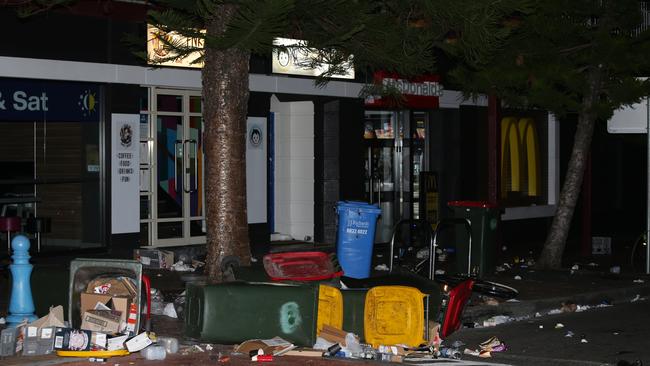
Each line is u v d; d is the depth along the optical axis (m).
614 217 30.52
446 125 24.30
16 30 16.28
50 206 17.39
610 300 16.39
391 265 14.88
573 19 18.23
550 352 11.84
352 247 15.89
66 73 16.97
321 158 21.25
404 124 23.38
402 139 23.39
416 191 23.78
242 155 13.86
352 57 16.20
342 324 11.54
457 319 12.44
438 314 12.05
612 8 17.92
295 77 20.39
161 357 10.27
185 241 19.48
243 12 12.02
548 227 27.02
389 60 15.33
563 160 27.64
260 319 11.00
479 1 13.45
